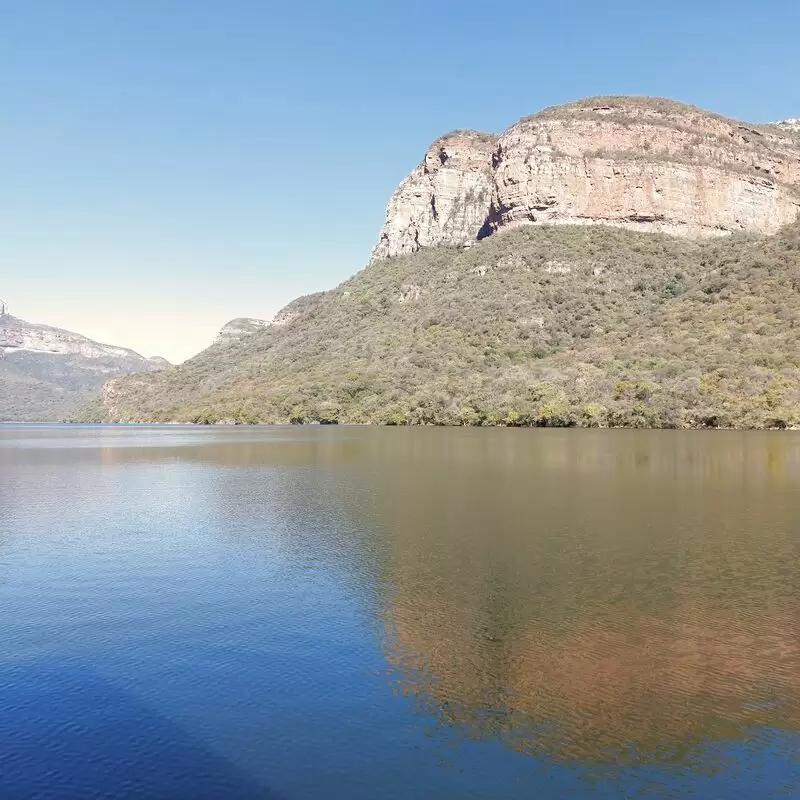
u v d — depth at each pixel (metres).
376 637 16.84
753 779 11.10
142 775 11.30
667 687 14.09
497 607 19.00
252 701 13.65
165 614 18.59
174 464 58.75
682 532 28.11
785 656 15.60
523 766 11.46
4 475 51.00
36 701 13.74
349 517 31.92
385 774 11.27
